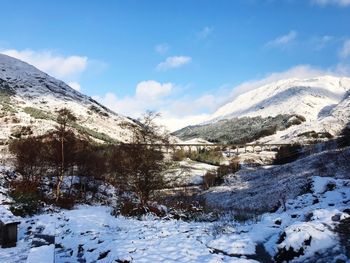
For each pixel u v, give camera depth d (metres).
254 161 129.12
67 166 35.19
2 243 13.07
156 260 10.42
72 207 27.95
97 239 13.81
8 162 44.12
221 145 176.25
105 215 21.55
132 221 19.44
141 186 28.17
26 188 28.03
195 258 10.58
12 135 90.50
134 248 11.73
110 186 43.38
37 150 36.31
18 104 187.62
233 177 82.75
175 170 30.86
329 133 186.38
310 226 10.20
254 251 10.97
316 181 22.02
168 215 21.72
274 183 55.03
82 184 39.78
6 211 16.61
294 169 59.91
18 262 10.91
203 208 25.80
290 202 20.06
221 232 13.76
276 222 13.87
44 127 100.62
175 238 13.23
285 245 9.96
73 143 35.56
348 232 9.90
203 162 133.00
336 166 47.09
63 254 12.77
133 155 28.62
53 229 16.86
